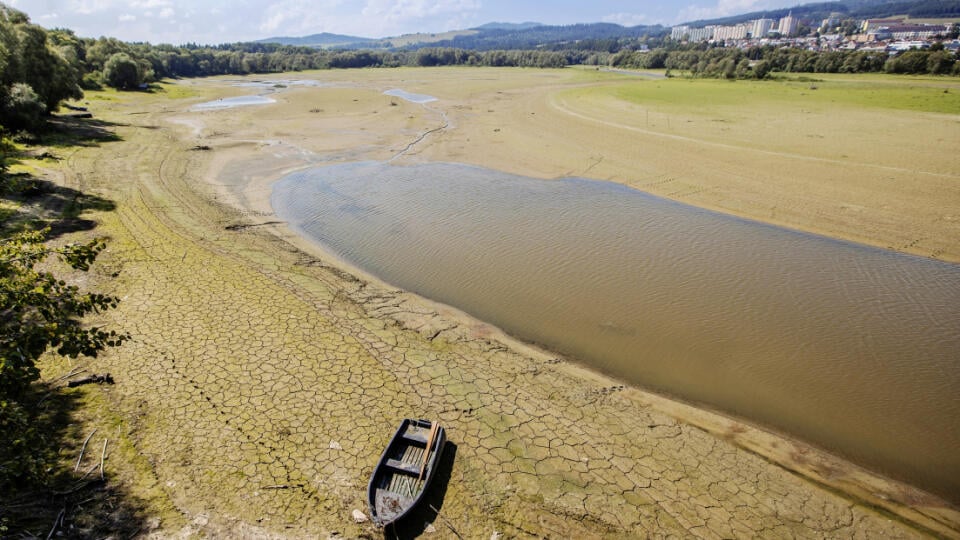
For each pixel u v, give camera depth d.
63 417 13.35
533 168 38.84
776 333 19.08
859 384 16.48
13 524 10.29
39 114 43.16
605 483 12.34
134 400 14.12
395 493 11.55
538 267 24.02
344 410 14.18
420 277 23.08
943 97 59.44
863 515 11.88
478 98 79.19
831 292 21.77
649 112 56.94
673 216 29.62
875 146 38.81
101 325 17.38
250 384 14.97
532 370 16.61
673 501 11.98
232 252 23.70
